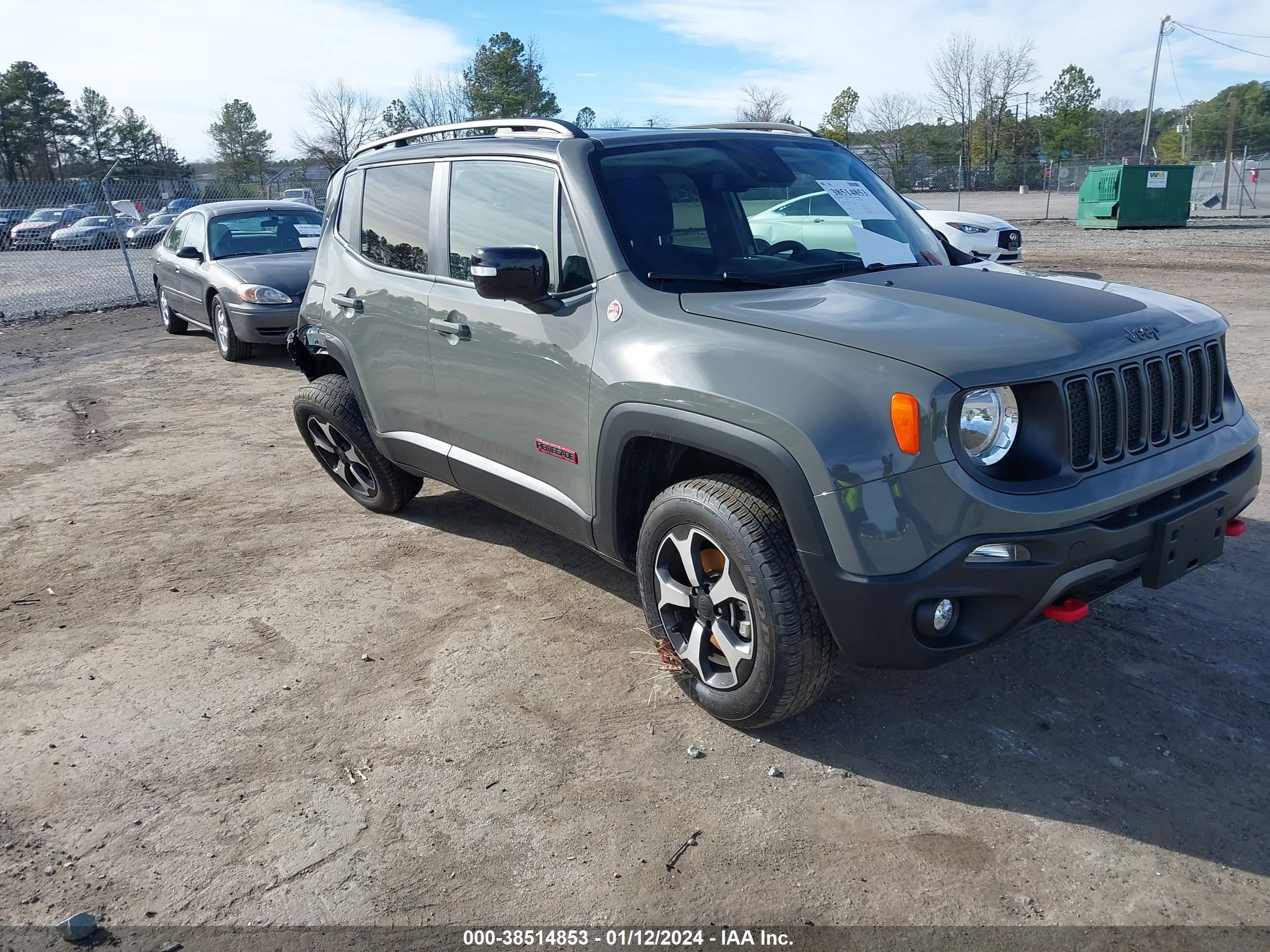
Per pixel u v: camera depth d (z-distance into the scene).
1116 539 2.69
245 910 2.53
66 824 2.90
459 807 2.91
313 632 4.07
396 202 4.52
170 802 2.99
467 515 5.38
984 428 2.61
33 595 4.59
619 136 3.77
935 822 2.76
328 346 4.97
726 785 2.96
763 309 3.03
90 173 81.69
